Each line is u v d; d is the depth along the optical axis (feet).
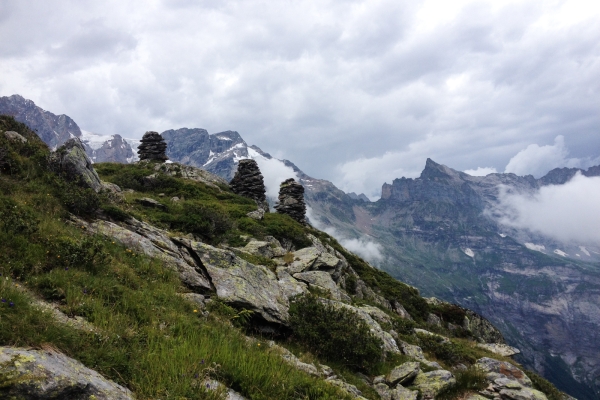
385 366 50.03
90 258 34.42
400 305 125.39
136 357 22.89
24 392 15.29
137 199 103.24
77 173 63.62
